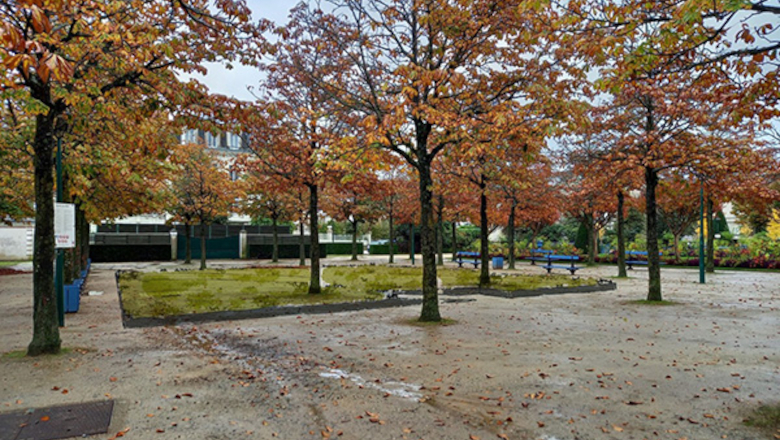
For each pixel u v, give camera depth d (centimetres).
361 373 654
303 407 529
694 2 494
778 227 3438
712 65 625
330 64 1359
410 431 465
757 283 1897
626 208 3167
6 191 1683
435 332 920
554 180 3275
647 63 644
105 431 461
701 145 1316
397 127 884
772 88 602
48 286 768
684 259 2975
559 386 596
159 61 883
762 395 561
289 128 1412
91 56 791
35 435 449
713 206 2447
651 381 615
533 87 902
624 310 1190
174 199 2011
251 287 1758
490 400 548
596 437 451
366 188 1598
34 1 365
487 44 1097
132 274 2392
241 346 814
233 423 484
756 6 492
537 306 1259
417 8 1018
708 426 475
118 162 1102
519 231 5419
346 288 1683
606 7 613
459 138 969
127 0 825
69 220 877
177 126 890
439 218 3088
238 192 2861
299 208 3188
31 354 750
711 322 1029
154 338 882
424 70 876
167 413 509
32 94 752
